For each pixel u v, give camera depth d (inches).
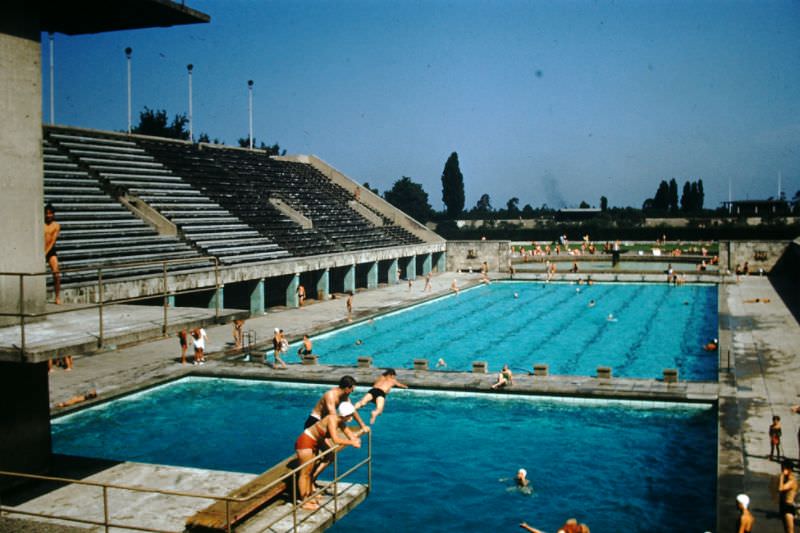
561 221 4202.8
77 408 908.6
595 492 684.1
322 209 2479.1
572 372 1162.0
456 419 917.2
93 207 1541.6
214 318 485.4
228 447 802.2
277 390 1054.4
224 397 1015.0
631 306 1934.1
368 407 970.1
